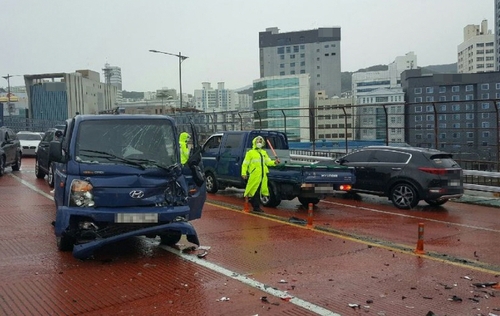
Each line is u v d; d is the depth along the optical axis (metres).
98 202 7.03
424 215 12.12
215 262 7.32
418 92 47.47
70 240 7.58
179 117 26.75
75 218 7.04
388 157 13.65
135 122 7.78
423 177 12.73
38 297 5.73
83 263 7.16
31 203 12.55
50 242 8.41
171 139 7.80
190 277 6.55
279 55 132.75
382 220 11.31
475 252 8.23
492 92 43.34
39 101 73.50
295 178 12.29
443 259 7.67
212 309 5.41
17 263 7.11
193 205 8.21
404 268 7.14
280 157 14.36
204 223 10.46
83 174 7.16
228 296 5.84
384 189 13.52
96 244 6.89
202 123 27.36
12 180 17.53
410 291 6.12
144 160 7.46
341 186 12.49
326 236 9.26
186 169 8.47
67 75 74.38
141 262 7.27
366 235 9.52
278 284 6.31
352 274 6.80
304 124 32.41
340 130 23.78
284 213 12.09
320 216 11.74
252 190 11.84
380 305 5.61
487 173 14.96
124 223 7.02
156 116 7.95
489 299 5.86
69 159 7.27
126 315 5.21
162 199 7.30
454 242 9.05
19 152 21.27
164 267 7.02
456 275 6.83
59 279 6.40
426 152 13.09
